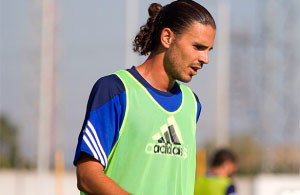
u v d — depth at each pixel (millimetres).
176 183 6465
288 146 38969
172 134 6445
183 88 6895
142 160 6254
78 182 6141
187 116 6672
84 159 6109
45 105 43031
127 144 6262
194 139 6750
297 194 26609
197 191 14484
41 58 43438
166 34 6504
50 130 43188
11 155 44312
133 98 6301
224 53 49156
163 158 6352
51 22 44219
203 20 6430
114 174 6281
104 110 6184
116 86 6285
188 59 6426
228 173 14547
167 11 6562
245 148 51562
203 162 34188
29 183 40875
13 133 48719
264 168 38188
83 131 6141
